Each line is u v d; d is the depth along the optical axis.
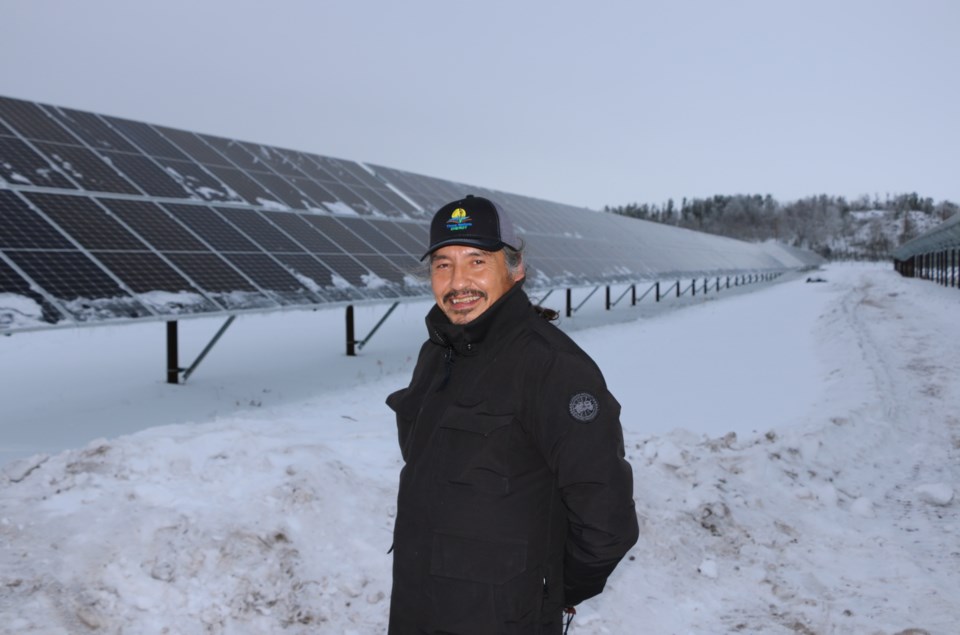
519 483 2.04
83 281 9.23
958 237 36.78
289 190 16.98
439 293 2.20
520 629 2.03
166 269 10.61
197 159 15.61
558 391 2.00
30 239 9.53
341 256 14.59
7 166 11.04
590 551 1.98
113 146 13.83
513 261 2.25
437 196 24.31
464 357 2.20
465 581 2.01
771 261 76.12
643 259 34.47
